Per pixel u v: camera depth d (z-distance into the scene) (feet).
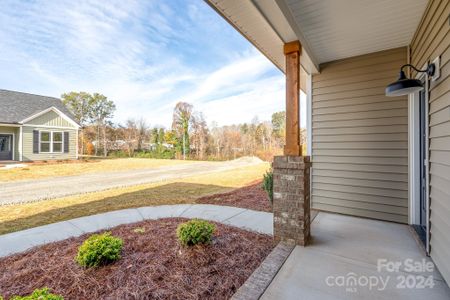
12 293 6.09
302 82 17.25
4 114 39.52
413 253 8.42
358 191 13.03
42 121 43.19
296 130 9.13
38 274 6.93
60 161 43.60
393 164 12.09
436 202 7.40
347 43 11.34
